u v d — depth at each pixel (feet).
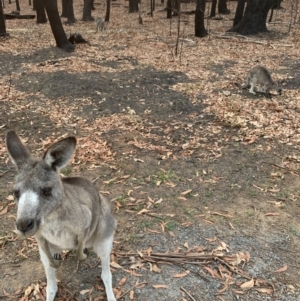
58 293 3.74
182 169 6.11
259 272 4.03
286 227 4.75
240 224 4.79
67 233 2.96
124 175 5.89
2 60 12.71
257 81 9.66
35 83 10.24
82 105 8.81
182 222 4.82
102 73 11.30
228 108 8.63
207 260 4.18
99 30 19.16
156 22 22.72
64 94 9.46
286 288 3.84
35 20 23.57
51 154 2.79
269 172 6.05
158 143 7.00
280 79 11.11
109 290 3.59
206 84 10.50
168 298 3.71
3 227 4.67
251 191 5.53
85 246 3.37
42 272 3.99
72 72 11.27
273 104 9.02
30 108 8.55
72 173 5.90
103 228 3.36
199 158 6.48
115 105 8.85
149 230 4.65
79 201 3.01
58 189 2.79
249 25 18.15
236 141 7.12
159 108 8.72
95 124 7.77
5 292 3.75
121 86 10.16
